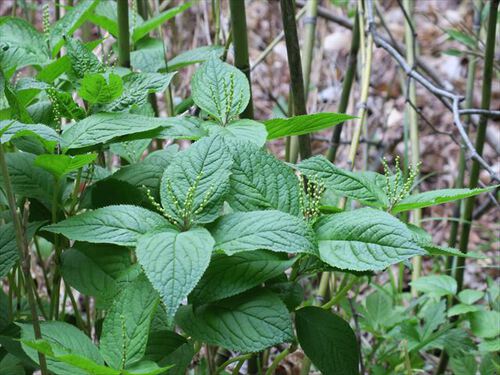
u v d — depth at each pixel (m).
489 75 1.09
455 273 1.22
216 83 0.84
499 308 1.09
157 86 0.80
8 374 0.78
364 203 0.77
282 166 0.76
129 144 0.94
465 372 1.05
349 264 0.67
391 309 1.11
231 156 0.73
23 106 0.79
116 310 0.67
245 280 0.70
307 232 0.66
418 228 0.79
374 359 1.18
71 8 1.03
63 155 0.71
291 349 0.83
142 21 1.10
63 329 0.67
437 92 0.99
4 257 0.77
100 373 0.61
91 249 0.80
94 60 0.81
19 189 0.82
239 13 0.94
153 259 0.62
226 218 0.69
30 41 0.92
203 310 0.71
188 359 0.73
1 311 0.91
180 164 0.72
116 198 0.82
